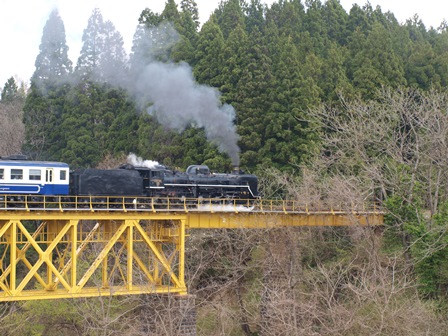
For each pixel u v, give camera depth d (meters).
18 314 52.72
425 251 48.28
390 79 81.88
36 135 87.50
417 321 43.81
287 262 53.28
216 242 57.50
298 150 71.50
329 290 50.88
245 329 53.69
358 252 55.09
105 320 42.41
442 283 50.56
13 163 43.94
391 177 60.53
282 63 75.50
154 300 45.81
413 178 55.62
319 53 96.88
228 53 78.06
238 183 55.34
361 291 46.41
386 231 56.19
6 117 99.94
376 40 84.69
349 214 52.81
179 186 52.53
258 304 50.69
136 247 60.72
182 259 46.22
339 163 65.25
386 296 44.97
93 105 87.94
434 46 96.62
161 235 49.12
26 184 44.16
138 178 48.56
